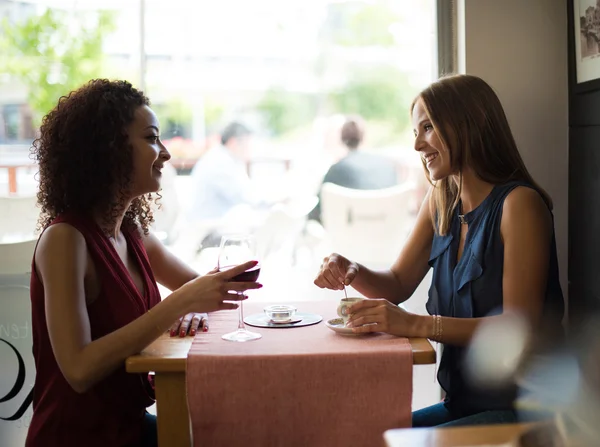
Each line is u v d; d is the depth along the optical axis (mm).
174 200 2893
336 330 1758
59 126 1813
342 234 3100
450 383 1929
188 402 1570
